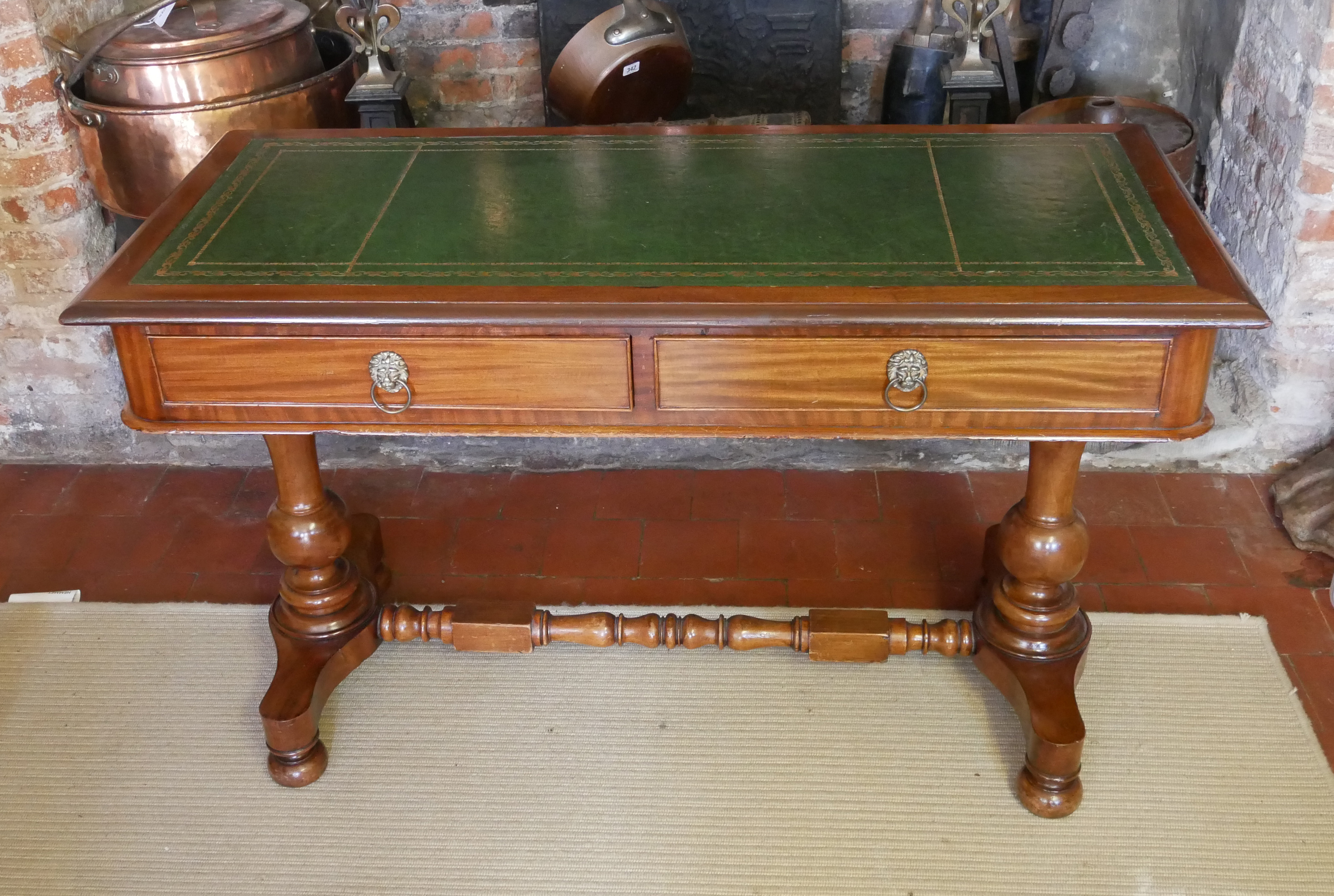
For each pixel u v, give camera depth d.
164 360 1.83
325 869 2.11
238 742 2.36
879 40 3.41
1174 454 2.97
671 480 3.03
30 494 3.03
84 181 2.86
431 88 3.50
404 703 2.42
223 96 2.69
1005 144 2.24
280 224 2.01
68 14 2.81
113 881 2.09
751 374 1.80
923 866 2.08
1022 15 3.32
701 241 1.93
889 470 3.04
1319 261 2.69
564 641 2.46
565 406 1.86
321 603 2.34
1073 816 2.16
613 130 2.36
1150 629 2.53
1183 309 1.68
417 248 1.93
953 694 2.41
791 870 2.08
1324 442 2.92
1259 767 2.24
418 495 3.00
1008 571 2.24
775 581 2.72
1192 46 3.27
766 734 2.34
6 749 2.34
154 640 2.58
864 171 2.16
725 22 3.29
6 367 3.01
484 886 2.07
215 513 2.97
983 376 1.78
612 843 2.14
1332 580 2.65
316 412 1.88
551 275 1.83
